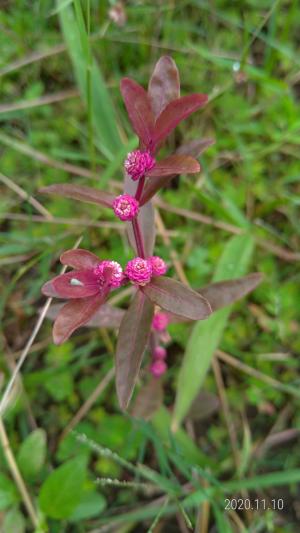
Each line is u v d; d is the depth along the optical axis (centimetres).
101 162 21
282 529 17
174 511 17
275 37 24
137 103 11
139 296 13
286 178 21
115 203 11
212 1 23
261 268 20
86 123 22
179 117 11
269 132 22
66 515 15
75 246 17
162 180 12
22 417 18
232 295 15
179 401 17
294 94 23
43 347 19
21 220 21
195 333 17
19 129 22
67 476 15
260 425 19
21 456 16
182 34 23
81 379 19
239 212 20
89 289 11
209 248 20
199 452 17
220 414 19
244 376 19
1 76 22
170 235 21
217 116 22
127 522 17
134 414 16
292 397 19
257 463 18
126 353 12
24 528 16
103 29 21
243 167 22
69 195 12
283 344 19
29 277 20
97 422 18
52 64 23
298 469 17
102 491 17
